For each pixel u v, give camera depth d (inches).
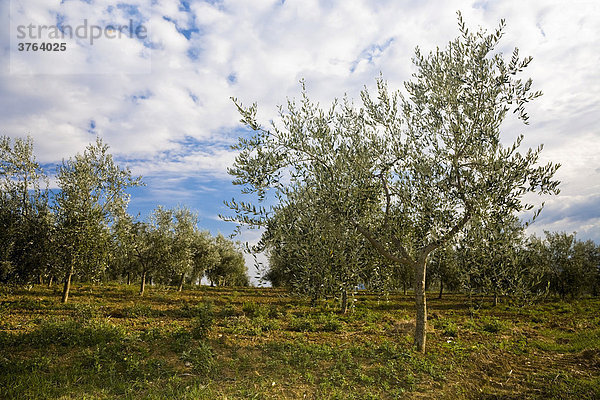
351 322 586.9
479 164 324.8
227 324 482.9
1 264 609.3
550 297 1111.0
